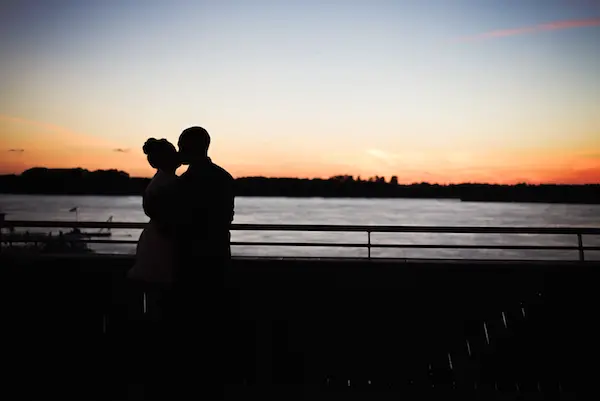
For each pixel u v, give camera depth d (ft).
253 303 17.53
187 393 11.31
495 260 17.79
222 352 11.27
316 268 17.53
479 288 17.31
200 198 10.14
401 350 17.21
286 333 17.40
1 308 17.47
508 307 17.25
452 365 16.88
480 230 17.83
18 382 14.29
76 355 16.21
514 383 16.44
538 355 16.70
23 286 17.66
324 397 14.17
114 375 14.56
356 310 17.51
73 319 17.26
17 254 17.81
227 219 10.60
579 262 17.24
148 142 10.50
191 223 10.15
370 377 16.94
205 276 10.38
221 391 11.43
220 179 10.53
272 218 577.02
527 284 17.22
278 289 17.58
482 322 17.24
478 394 14.71
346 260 17.65
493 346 16.98
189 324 10.72
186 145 10.61
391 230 17.90
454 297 17.37
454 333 17.21
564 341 16.74
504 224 524.52
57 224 18.13
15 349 16.65
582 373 16.44
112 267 17.48
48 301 17.52
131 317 16.81
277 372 16.85
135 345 16.19
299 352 17.24
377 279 17.52
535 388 16.25
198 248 10.31
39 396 13.25
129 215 604.90
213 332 10.92
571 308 16.96
